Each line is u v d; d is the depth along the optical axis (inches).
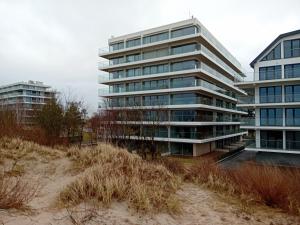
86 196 195.0
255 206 239.8
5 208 155.9
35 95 3125.0
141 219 179.6
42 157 326.3
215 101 1588.3
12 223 140.6
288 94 997.8
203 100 1359.5
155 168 328.2
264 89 1054.4
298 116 988.6
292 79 956.0
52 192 211.5
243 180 297.0
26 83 3078.2
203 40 1354.6
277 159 917.2
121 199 202.1
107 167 268.2
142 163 334.3
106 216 172.6
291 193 244.4
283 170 308.2
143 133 1124.5
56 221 154.1
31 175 258.2
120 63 1608.0
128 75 1571.1
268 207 238.8
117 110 1255.5
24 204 170.1
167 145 1360.7
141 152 747.4
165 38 1434.5
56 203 182.1
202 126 1368.1
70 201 184.5
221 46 1695.4
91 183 208.7
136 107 1301.7
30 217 152.9
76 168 293.9
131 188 217.3
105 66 1609.3
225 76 1811.0
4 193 163.2
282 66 1015.0
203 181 325.1
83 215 166.2
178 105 1310.3
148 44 1439.5
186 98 1333.7
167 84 1400.1
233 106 1985.7
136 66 1525.6
